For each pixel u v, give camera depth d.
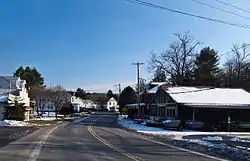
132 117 65.44
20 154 14.39
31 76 95.00
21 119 46.62
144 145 19.78
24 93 57.88
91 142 20.75
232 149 18.22
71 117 72.69
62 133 28.19
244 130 38.97
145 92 66.25
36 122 46.75
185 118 41.12
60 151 15.77
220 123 39.09
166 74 69.69
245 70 71.31
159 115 50.75
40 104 83.69
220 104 40.00
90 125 43.31
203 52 76.06
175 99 41.56
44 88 91.00
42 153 14.84
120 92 103.06
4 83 59.44
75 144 19.28
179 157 14.63
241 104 40.56
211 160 13.98
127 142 21.39
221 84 74.06
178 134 31.72
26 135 25.39
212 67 74.94
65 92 97.12
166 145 20.23
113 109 155.88
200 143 21.72
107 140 22.44
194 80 71.56
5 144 18.66
